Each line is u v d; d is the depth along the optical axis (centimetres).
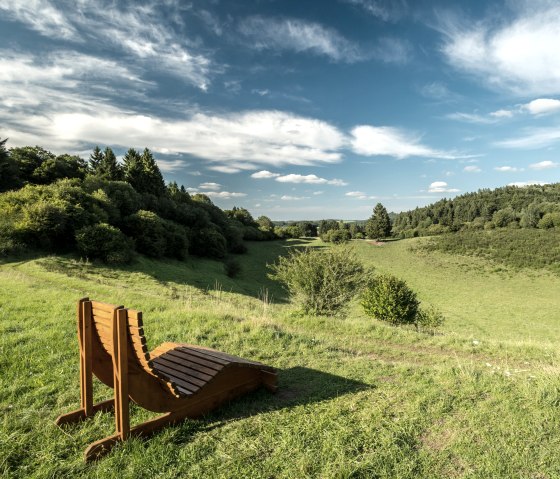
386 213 10981
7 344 623
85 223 4422
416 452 345
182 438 364
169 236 5778
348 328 1019
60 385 473
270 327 841
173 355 486
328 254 1596
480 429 386
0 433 354
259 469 316
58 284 1953
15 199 4406
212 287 4266
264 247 9338
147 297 1705
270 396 468
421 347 863
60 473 305
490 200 12850
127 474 304
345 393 482
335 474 305
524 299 4853
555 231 7894
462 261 7056
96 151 8262
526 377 555
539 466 323
